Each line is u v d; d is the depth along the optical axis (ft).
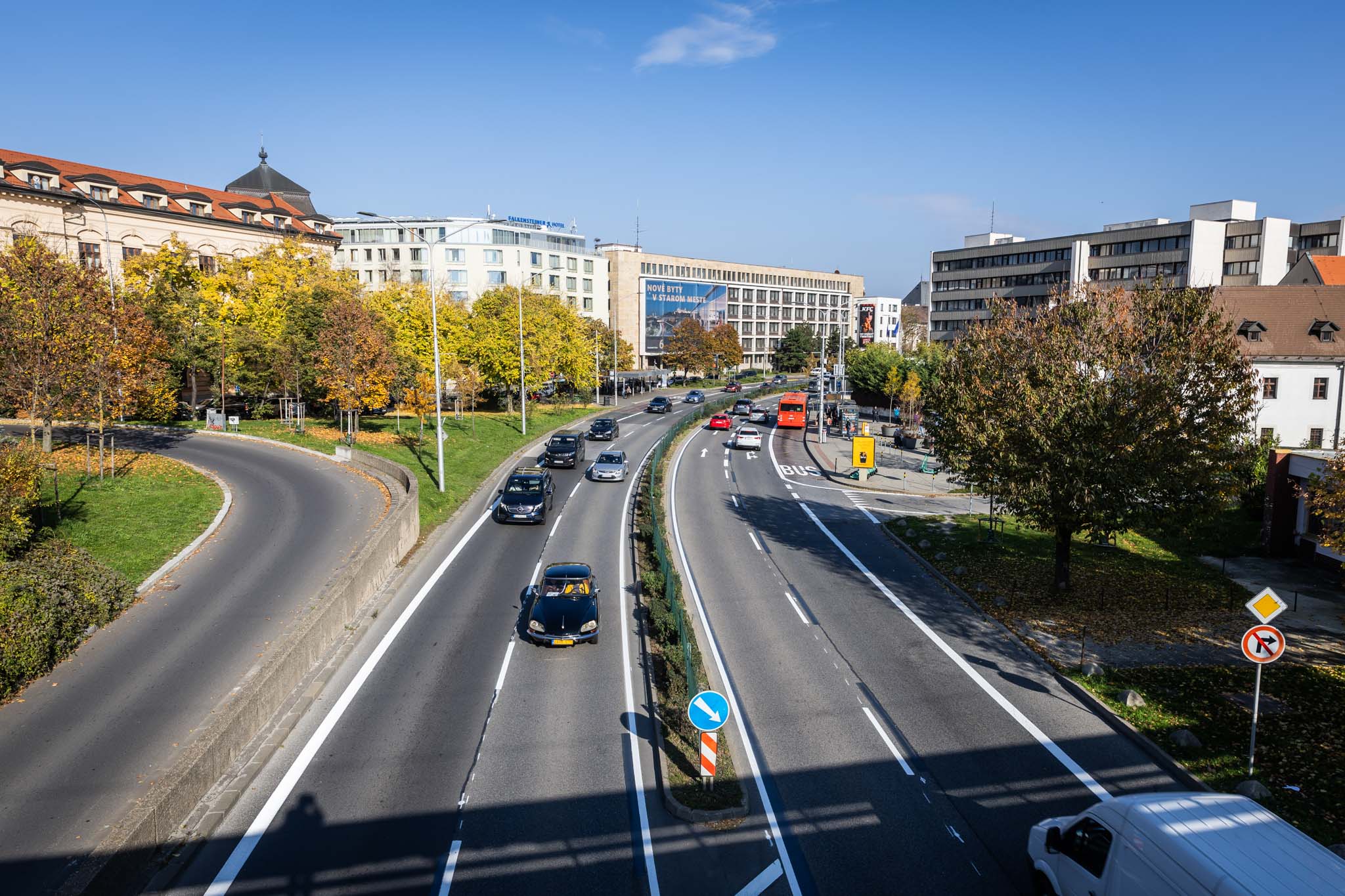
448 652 62.34
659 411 263.70
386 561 79.61
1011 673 61.52
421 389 159.74
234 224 243.19
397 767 45.50
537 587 70.79
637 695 55.77
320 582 72.49
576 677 58.44
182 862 36.76
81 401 98.63
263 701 49.67
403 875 36.37
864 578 87.10
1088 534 77.92
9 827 37.52
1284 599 79.30
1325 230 266.98
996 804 43.65
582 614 64.59
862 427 172.35
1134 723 52.11
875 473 158.30
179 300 164.66
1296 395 153.79
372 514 96.37
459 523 104.06
